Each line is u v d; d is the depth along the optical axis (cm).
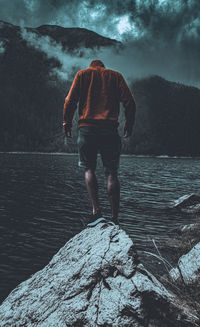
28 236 999
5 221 1234
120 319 178
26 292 238
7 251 834
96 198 255
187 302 221
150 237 836
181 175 4531
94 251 223
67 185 2805
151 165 8269
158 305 183
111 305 186
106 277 205
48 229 1101
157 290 189
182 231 825
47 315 205
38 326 201
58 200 1848
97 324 181
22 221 1238
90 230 252
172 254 594
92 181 251
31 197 1984
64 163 7662
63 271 231
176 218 1195
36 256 796
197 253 326
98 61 266
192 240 618
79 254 234
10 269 698
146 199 1850
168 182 3244
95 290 202
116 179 252
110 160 249
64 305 203
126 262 203
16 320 215
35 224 1183
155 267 492
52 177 3700
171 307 185
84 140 247
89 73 253
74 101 251
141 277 194
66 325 190
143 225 1043
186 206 1461
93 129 244
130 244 214
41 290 229
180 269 317
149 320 177
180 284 294
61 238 978
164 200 1803
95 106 247
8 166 5812
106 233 232
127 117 261
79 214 1402
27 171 4662
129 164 8525
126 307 181
